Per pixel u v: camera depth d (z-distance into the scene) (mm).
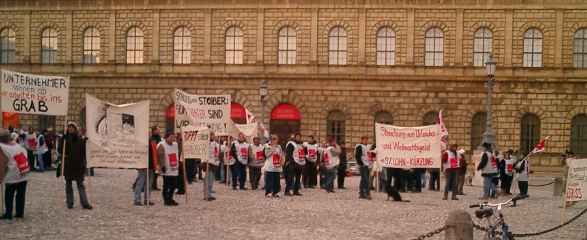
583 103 71562
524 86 71938
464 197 41688
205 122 38688
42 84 31000
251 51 73562
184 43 74812
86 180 46062
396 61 72375
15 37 77062
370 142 72812
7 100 29641
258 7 73438
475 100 72250
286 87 73375
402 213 31016
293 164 39188
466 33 72062
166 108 75000
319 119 73188
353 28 72688
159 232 23547
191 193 38906
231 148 42781
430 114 72812
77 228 24016
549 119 71812
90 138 30828
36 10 76562
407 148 37875
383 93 72812
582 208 36125
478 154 54469
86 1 75812
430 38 72562
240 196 37781
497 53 71938
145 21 75062
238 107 74188
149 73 74812
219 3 73938
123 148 30938
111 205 31250
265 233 23781
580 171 29234
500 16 71875
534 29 71875
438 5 72188
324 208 32281
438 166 37688
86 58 76188
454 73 72062
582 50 71625
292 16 73125
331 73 72875
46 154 55875
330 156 42812
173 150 31750
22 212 26219
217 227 25000
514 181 55750
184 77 74375
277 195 37750
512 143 72062
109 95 75875
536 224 28625
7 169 25469
